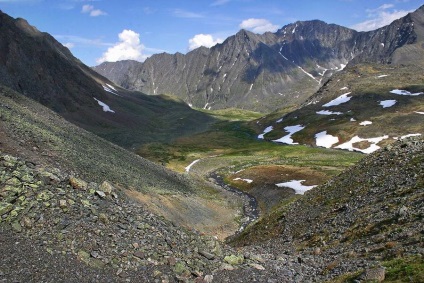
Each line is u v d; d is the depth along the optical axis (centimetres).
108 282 1912
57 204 2370
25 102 7588
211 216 7050
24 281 1753
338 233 3450
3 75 18912
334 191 4825
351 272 2222
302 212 4856
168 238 2489
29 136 4672
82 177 4325
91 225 2302
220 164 15900
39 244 2033
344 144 18312
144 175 7206
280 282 2273
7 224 2120
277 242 4222
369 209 3562
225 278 2222
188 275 2159
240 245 5103
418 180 3531
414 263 1984
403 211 2984
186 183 9256
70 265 1947
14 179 2447
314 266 2716
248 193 10550
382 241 2709
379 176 4294
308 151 17512
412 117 19150
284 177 10919
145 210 2873
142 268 2102
